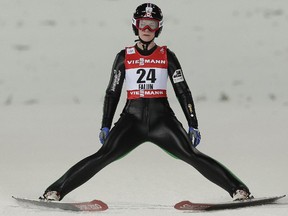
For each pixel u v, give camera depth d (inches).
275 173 957.2
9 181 907.4
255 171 974.4
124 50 743.1
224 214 671.8
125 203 753.0
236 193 703.7
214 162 715.4
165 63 732.7
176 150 722.2
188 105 731.4
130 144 727.1
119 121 732.0
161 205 740.0
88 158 721.0
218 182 715.4
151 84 729.6
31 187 866.8
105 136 732.0
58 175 958.4
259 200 700.7
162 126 722.8
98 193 818.2
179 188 848.3
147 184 878.4
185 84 735.7
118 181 900.6
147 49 735.1
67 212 693.9
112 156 722.2
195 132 727.1
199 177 927.7
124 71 740.7
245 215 665.6
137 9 732.7
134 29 741.3
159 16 729.6
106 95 741.3
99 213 689.0
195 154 717.3
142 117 725.3
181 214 680.4
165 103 733.9
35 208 714.8
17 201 743.1
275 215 664.4
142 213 688.4
